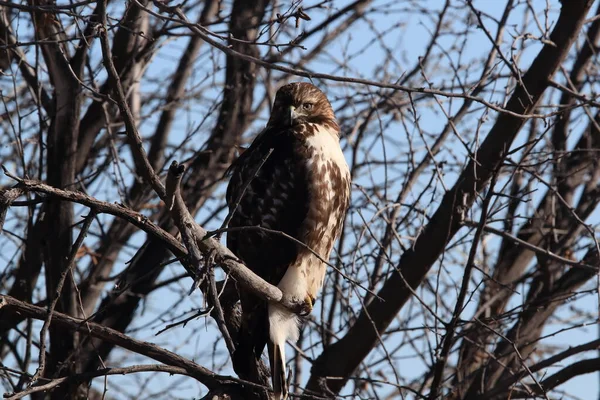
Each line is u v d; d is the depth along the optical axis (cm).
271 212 965
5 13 1221
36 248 1220
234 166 1042
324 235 983
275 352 905
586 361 1100
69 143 1195
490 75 1257
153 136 1449
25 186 717
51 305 743
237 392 833
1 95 1109
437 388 1016
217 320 691
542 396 983
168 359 830
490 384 1230
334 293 1248
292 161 975
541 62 1125
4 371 913
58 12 798
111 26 905
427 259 1156
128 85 1267
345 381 1195
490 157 1137
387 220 1155
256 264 967
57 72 1191
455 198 1098
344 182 1001
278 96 1055
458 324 999
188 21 745
